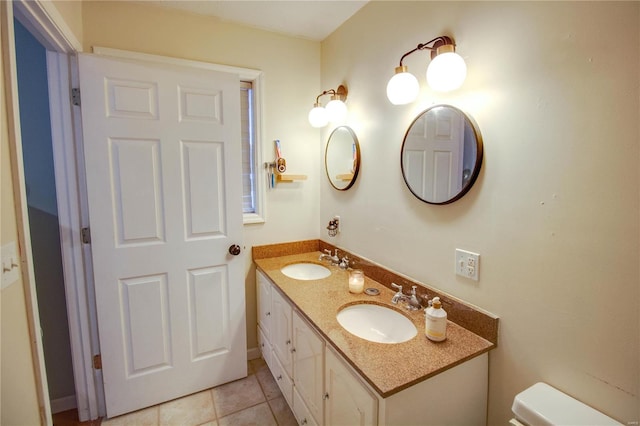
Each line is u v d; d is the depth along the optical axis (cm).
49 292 175
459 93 126
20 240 92
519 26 103
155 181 172
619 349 85
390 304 147
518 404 95
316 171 240
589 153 88
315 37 224
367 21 180
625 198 82
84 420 173
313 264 217
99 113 157
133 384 178
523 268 107
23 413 91
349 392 111
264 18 198
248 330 229
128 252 170
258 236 225
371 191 184
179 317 186
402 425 97
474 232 123
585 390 92
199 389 195
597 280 88
